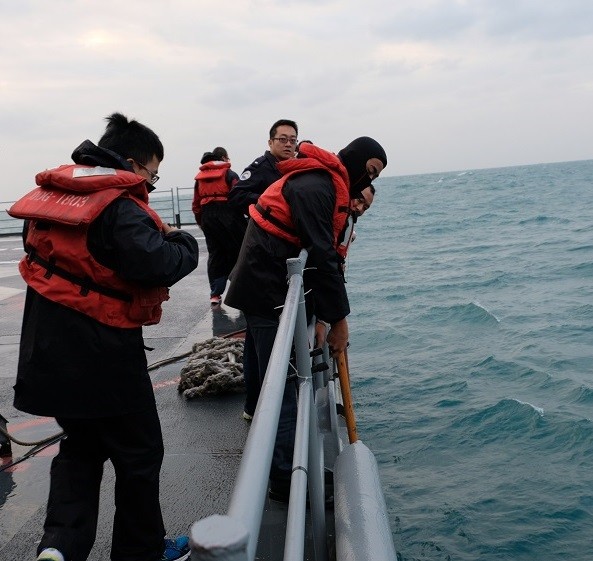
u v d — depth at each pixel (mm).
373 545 2033
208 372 5477
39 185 2525
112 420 2545
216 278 8773
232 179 8219
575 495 6477
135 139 2604
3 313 9383
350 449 2639
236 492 973
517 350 12930
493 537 5770
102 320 2385
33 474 4078
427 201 94125
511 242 37375
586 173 162375
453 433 8305
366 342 14180
